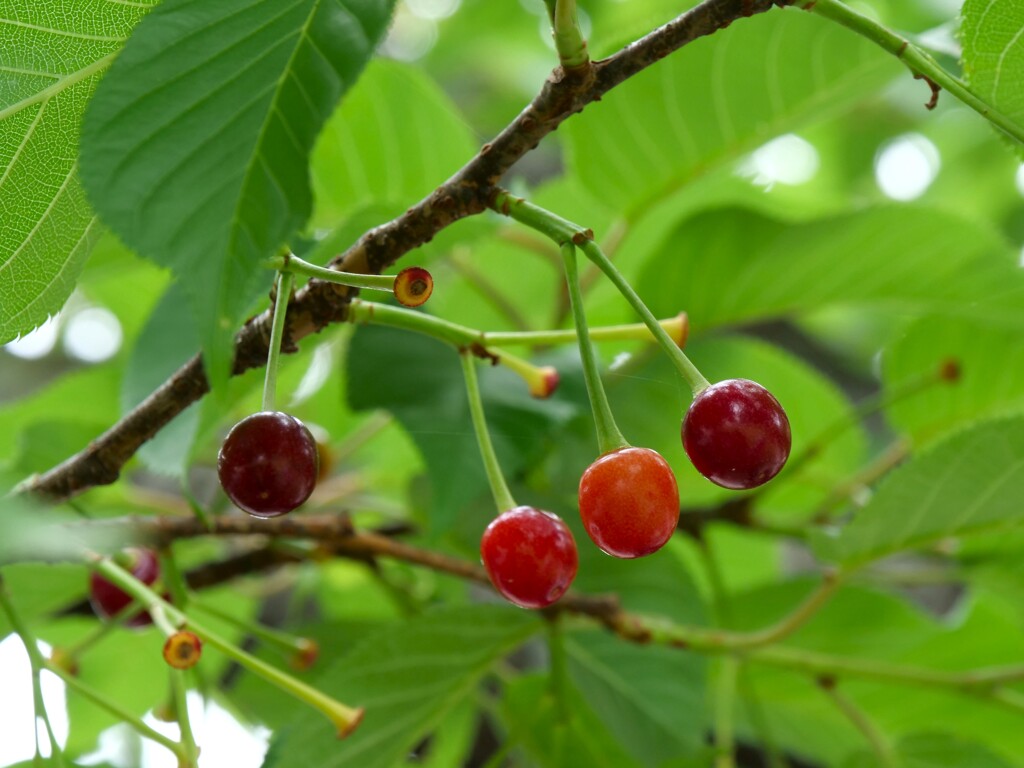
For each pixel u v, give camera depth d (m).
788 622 0.35
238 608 0.42
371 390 0.35
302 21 0.25
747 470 0.26
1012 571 0.39
